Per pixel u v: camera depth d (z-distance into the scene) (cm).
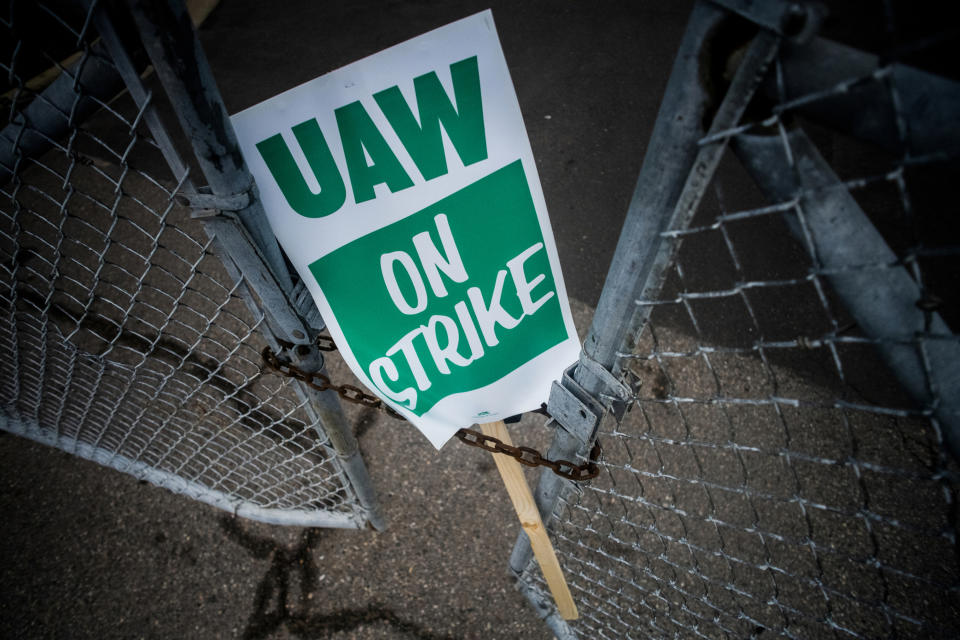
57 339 322
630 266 88
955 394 66
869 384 291
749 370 303
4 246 376
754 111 68
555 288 126
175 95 83
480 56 98
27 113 101
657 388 303
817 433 278
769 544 249
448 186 110
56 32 95
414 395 139
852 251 65
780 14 55
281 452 286
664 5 565
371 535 263
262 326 131
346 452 195
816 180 64
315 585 252
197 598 250
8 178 115
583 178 416
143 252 375
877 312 67
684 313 326
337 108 99
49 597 251
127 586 254
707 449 278
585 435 122
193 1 622
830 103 58
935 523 248
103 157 430
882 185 362
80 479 282
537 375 138
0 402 266
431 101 101
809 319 316
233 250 109
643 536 254
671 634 226
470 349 132
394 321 126
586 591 200
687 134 71
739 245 350
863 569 240
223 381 310
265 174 104
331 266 117
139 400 296
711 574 243
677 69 67
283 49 558
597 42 529
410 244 116
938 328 66
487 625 241
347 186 107
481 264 121
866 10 403
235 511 261
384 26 574
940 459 72
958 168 53
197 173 411
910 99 52
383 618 244
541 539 160
